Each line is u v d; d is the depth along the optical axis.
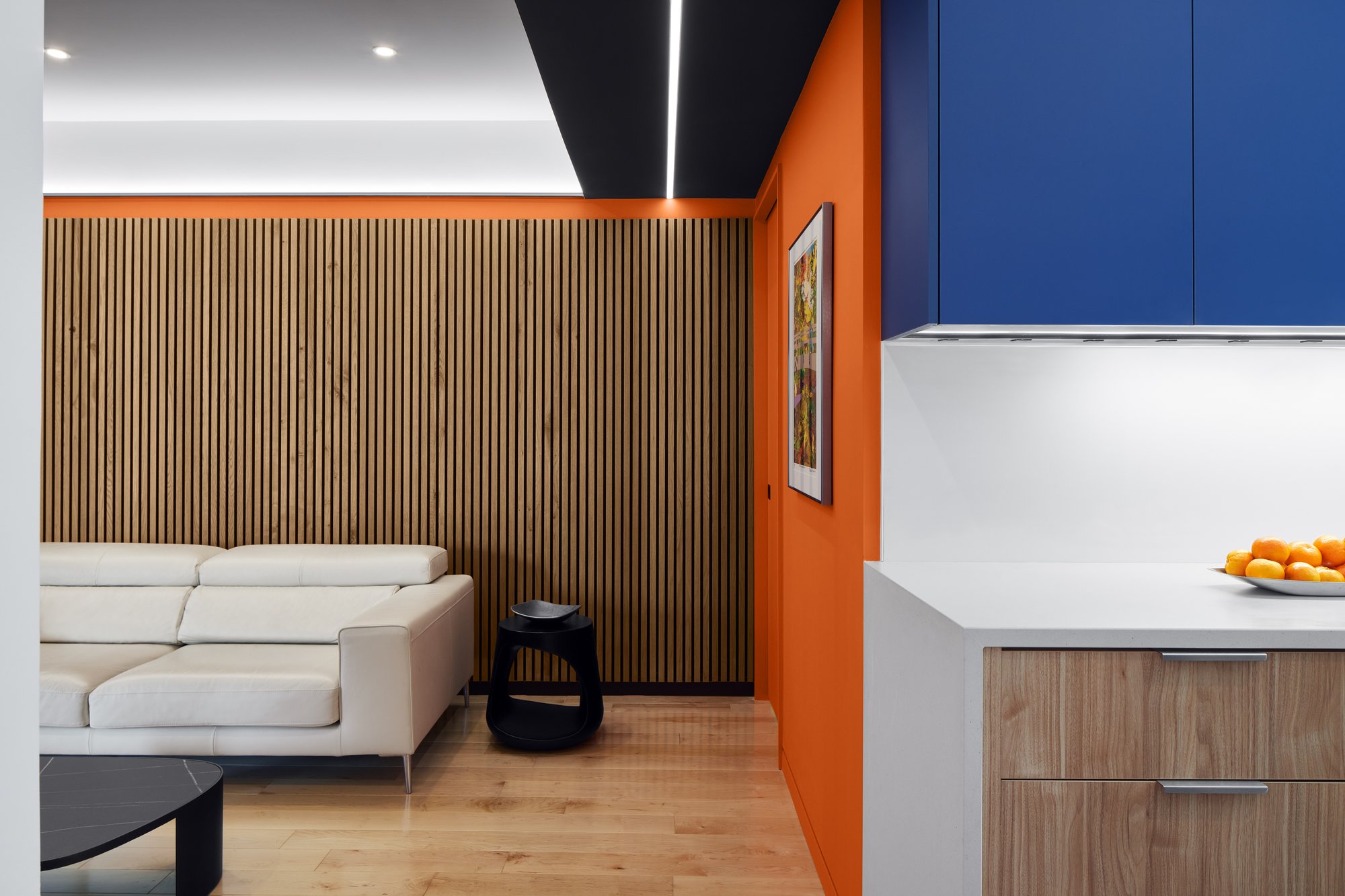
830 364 2.38
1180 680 1.39
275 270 4.36
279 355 4.37
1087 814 1.39
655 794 3.21
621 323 4.43
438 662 3.55
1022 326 1.69
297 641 3.75
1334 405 2.07
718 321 4.43
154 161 4.23
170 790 2.49
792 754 3.22
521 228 4.40
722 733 3.88
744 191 4.22
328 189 4.27
